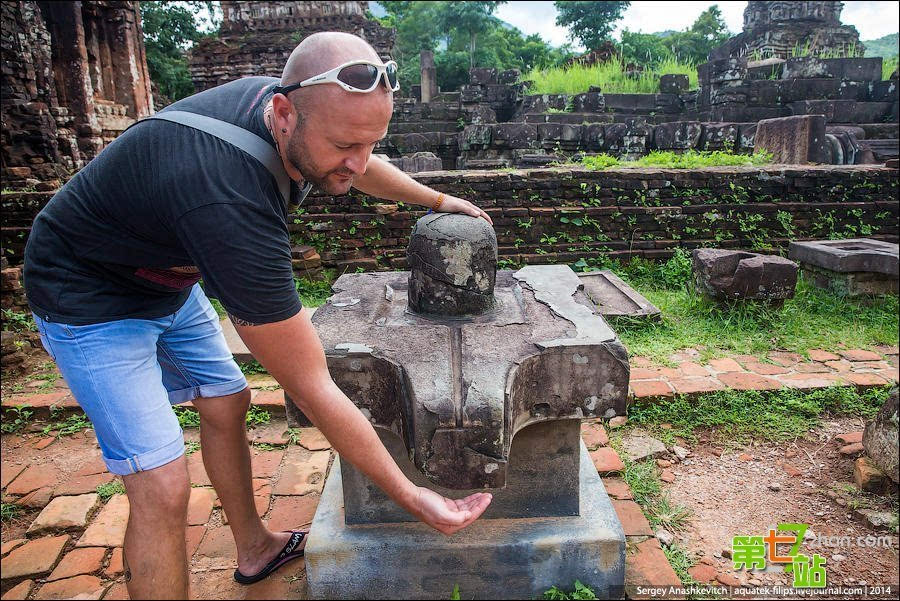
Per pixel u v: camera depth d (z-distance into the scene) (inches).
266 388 136.1
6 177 279.9
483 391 64.0
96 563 84.7
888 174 233.0
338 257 224.2
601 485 85.6
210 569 82.4
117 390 58.8
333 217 222.5
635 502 95.3
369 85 49.9
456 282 79.6
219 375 71.4
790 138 301.1
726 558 85.5
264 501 97.3
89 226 56.5
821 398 127.5
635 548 84.7
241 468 75.4
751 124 343.6
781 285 168.4
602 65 605.9
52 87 315.9
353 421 55.7
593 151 374.0
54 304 58.2
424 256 80.1
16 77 288.4
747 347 155.9
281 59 534.6
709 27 1133.1
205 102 57.1
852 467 105.6
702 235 229.9
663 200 230.2
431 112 532.1
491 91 528.1
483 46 1126.4
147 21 668.1
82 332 58.4
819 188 233.3
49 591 80.0
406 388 66.9
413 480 78.6
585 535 74.6
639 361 147.9
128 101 415.5
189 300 69.7
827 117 423.2
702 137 351.9
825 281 193.6
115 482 104.7
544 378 70.9
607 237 228.2
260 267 50.0
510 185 226.8
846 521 92.8
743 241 228.7
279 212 56.2
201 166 50.7
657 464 109.2
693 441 116.2
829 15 632.4
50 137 294.2
